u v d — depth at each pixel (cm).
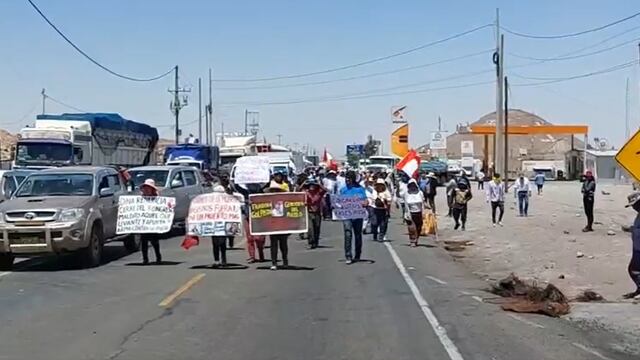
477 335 1118
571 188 7456
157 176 2836
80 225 1845
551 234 2953
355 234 2072
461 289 1598
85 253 1883
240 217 1895
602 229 3164
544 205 4859
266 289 1551
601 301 1483
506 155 6481
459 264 2103
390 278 1747
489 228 3278
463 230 3203
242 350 1009
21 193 1994
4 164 5366
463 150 10331
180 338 1083
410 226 2559
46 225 1814
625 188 7438
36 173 2034
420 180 3562
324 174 3650
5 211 1830
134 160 5028
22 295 1471
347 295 1485
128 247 2284
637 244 1498
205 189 3098
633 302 1459
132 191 2222
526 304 1393
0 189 2556
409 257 2202
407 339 1081
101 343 1049
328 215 3119
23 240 1811
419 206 2552
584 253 2339
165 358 963
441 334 1118
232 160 6134
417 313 1295
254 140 6638
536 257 2286
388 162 8550
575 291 1641
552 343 1074
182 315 1262
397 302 1409
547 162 12862
